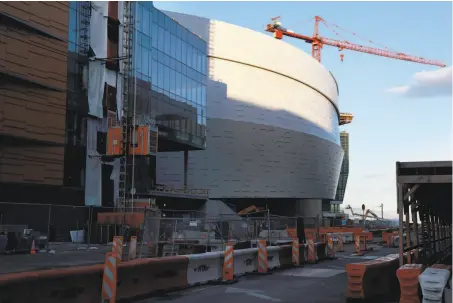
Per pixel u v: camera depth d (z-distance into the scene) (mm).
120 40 41844
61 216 33000
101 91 38688
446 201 13109
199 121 57812
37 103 32469
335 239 35531
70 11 35938
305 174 88312
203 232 21562
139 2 45688
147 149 39094
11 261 18625
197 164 73375
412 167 10117
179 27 54188
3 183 30031
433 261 13758
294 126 86750
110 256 9352
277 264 17031
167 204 60281
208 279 13281
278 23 153000
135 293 10469
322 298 10844
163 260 11508
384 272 11070
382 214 106625
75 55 36344
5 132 30047
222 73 78250
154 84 47969
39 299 7898
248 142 79000
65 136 34875
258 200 85062
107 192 39062
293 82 87938
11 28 30688
